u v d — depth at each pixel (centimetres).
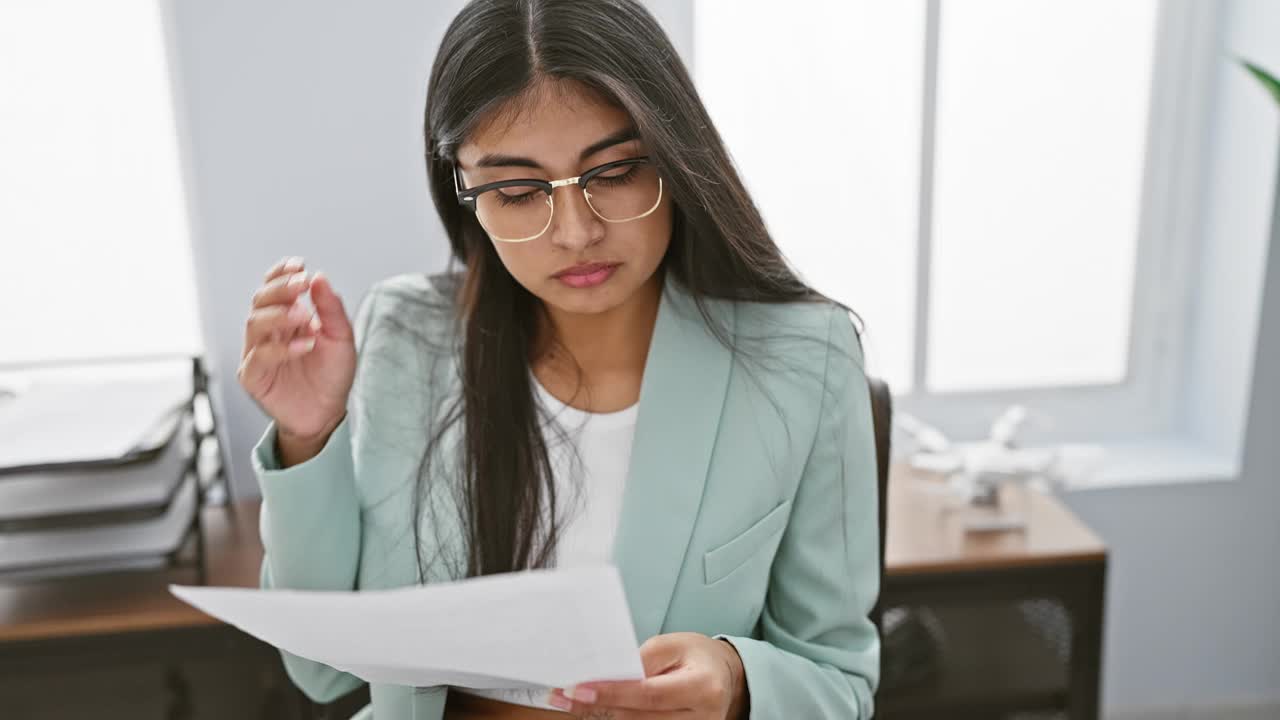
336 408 79
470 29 74
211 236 162
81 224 174
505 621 56
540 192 74
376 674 69
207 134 159
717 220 79
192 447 146
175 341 180
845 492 87
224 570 145
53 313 176
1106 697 207
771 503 85
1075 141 200
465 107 73
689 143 76
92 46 168
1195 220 203
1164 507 197
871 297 201
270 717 142
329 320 77
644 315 89
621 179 74
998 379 210
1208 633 204
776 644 89
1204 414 206
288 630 61
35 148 170
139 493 137
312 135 161
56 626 134
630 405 88
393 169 165
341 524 82
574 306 78
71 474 141
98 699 138
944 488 170
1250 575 201
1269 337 191
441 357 91
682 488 83
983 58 195
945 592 151
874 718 162
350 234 166
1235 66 190
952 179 200
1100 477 194
